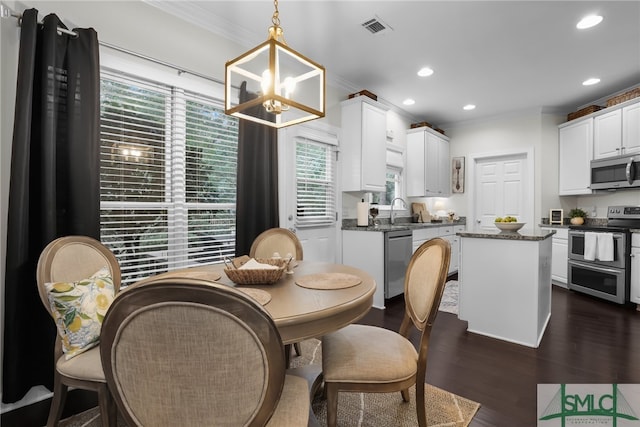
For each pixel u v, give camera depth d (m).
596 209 4.52
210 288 0.63
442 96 4.34
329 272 1.79
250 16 2.60
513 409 1.70
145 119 2.31
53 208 1.76
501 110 4.90
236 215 2.74
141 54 2.24
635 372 2.07
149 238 2.35
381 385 1.31
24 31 1.68
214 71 2.69
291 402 1.05
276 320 1.04
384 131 4.16
